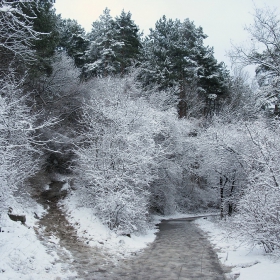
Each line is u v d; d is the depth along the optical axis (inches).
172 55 1182.9
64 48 1242.0
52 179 713.6
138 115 532.4
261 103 531.5
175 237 488.7
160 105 836.6
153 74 1077.8
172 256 346.0
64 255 308.7
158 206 857.5
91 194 511.5
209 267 293.7
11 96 296.2
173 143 791.7
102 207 443.5
